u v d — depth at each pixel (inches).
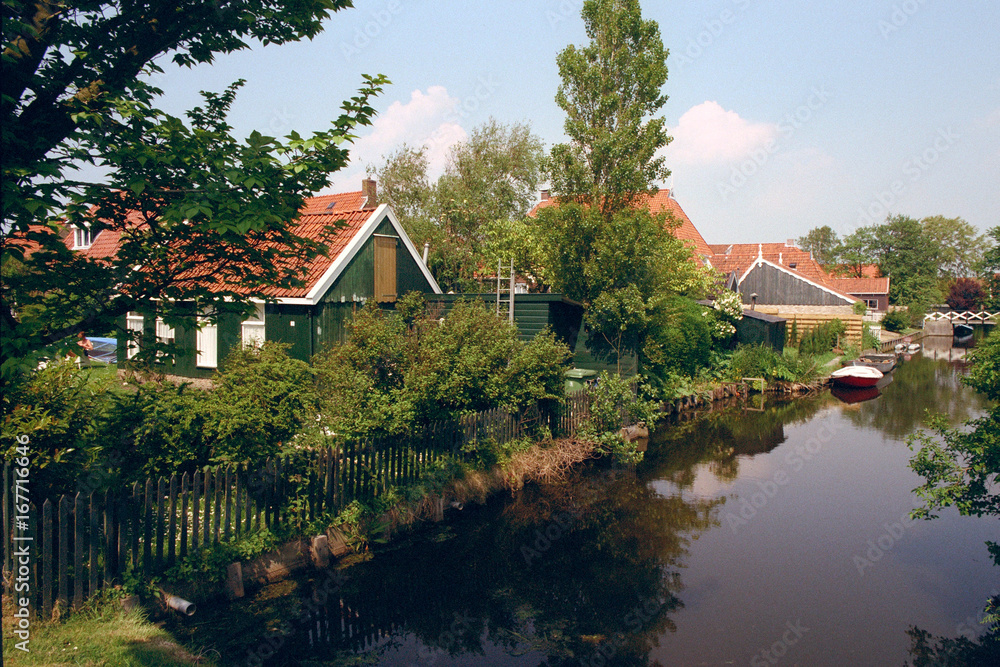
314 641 282.0
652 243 733.3
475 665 269.6
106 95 205.5
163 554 291.6
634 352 745.0
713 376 1038.4
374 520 390.0
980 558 392.8
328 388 411.2
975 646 288.7
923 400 1005.8
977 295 2733.8
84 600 259.0
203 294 232.7
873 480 563.5
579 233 762.2
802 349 1344.7
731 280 1398.9
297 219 240.4
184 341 718.5
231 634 281.0
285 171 221.8
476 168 1253.7
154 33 220.8
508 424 526.0
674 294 927.0
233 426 320.5
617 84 804.6
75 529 255.0
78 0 204.1
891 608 326.6
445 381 446.3
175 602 280.5
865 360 1359.5
